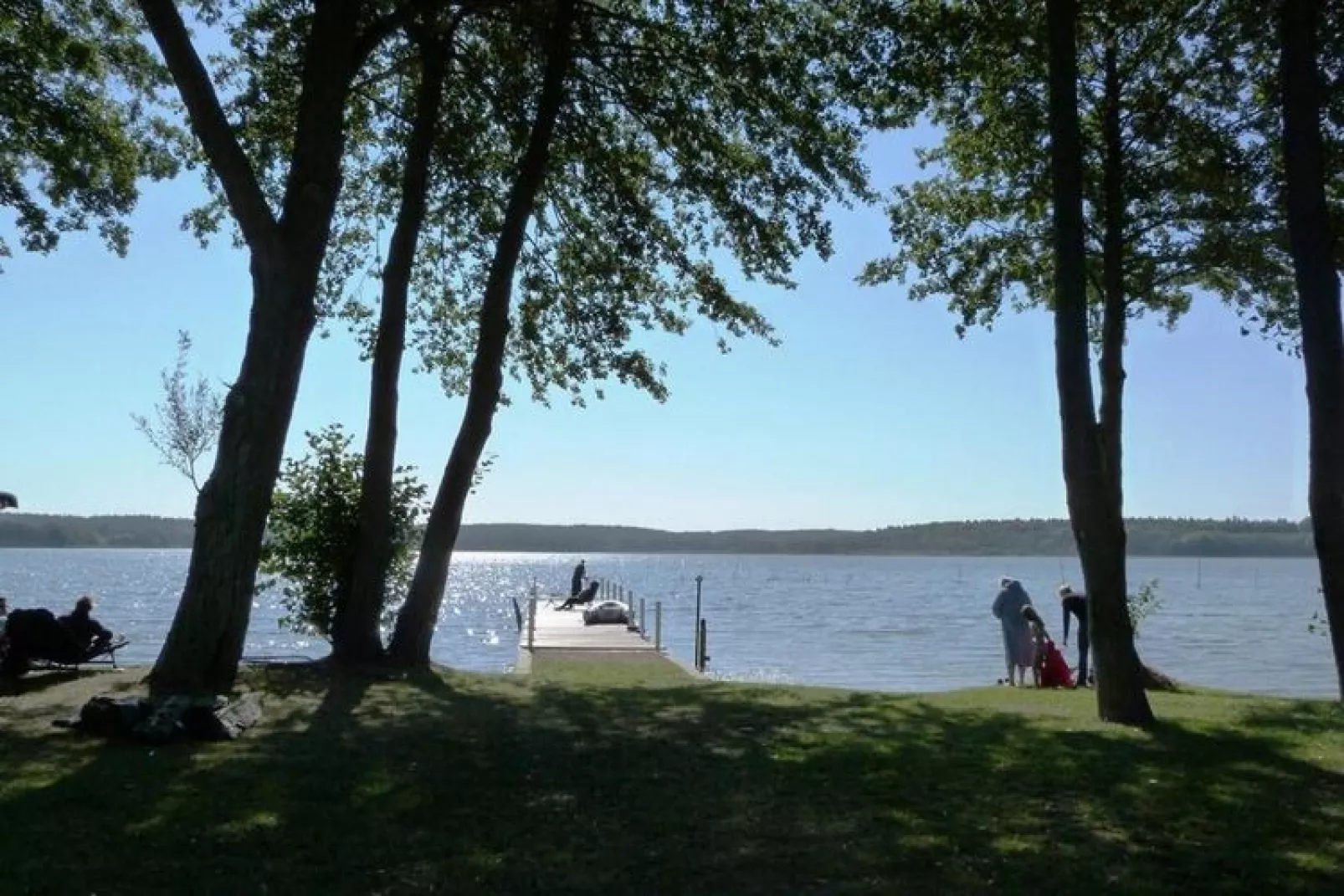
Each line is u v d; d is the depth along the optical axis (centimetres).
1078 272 1202
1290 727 1134
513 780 811
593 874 602
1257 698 1566
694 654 3538
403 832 670
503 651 3694
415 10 1389
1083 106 1702
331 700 1182
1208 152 1611
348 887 575
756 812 731
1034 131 1684
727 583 11200
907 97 1505
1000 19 1417
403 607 1522
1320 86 1171
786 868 617
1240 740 1049
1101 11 1560
